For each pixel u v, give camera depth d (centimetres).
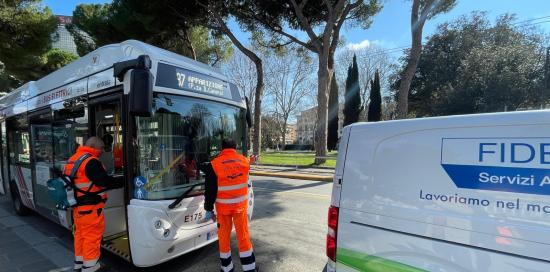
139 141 369
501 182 185
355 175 243
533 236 173
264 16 1753
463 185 196
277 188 1059
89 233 371
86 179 370
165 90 392
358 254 238
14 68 1727
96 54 439
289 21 1812
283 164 1733
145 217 357
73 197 404
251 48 2694
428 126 213
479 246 189
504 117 188
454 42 3397
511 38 3092
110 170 446
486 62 2795
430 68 3519
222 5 1672
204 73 451
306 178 1289
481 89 2748
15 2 1435
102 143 398
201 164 421
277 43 2061
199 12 1720
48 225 638
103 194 384
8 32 1445
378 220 229
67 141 491
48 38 1572
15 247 509
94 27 1784
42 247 509
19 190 695
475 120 197
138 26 1692
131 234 365
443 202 203
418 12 1384
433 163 208
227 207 373
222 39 2273
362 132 245
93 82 430
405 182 219
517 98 2545
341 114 4997
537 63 2634
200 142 434
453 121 204
